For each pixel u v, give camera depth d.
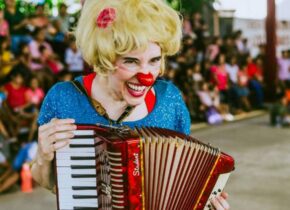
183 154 1.80
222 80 10.92
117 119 1.93
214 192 1.88
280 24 13.69
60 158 1.80
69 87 1.95
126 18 1.72
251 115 11.52
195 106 10.38
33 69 7.62
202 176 1.84
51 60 8.21
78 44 1.85
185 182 1.83
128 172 1.73
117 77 1.80
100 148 1.78
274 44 12.48
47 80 7.67
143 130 1.85
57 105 1.94
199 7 13.77
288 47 13.73
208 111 10.45
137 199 1.75
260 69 12.65
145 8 1.75
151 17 1.74
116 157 1.71
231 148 8.32
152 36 1.74
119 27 1.73
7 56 7.12
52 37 8.94
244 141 8.88
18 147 5.93
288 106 10.33
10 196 5.62
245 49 12.84
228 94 11.12
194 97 10.37
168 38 1.77
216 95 10.68
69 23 9.57
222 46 11.83
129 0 1.75
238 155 7.77
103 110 1.91
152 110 1.98
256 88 12.28
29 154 5.81
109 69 1.78
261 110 12.15
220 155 1.86
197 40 11.57
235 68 11.57
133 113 1.96
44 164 1.87
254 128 10.12
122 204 1.73
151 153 1.75
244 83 11.70
